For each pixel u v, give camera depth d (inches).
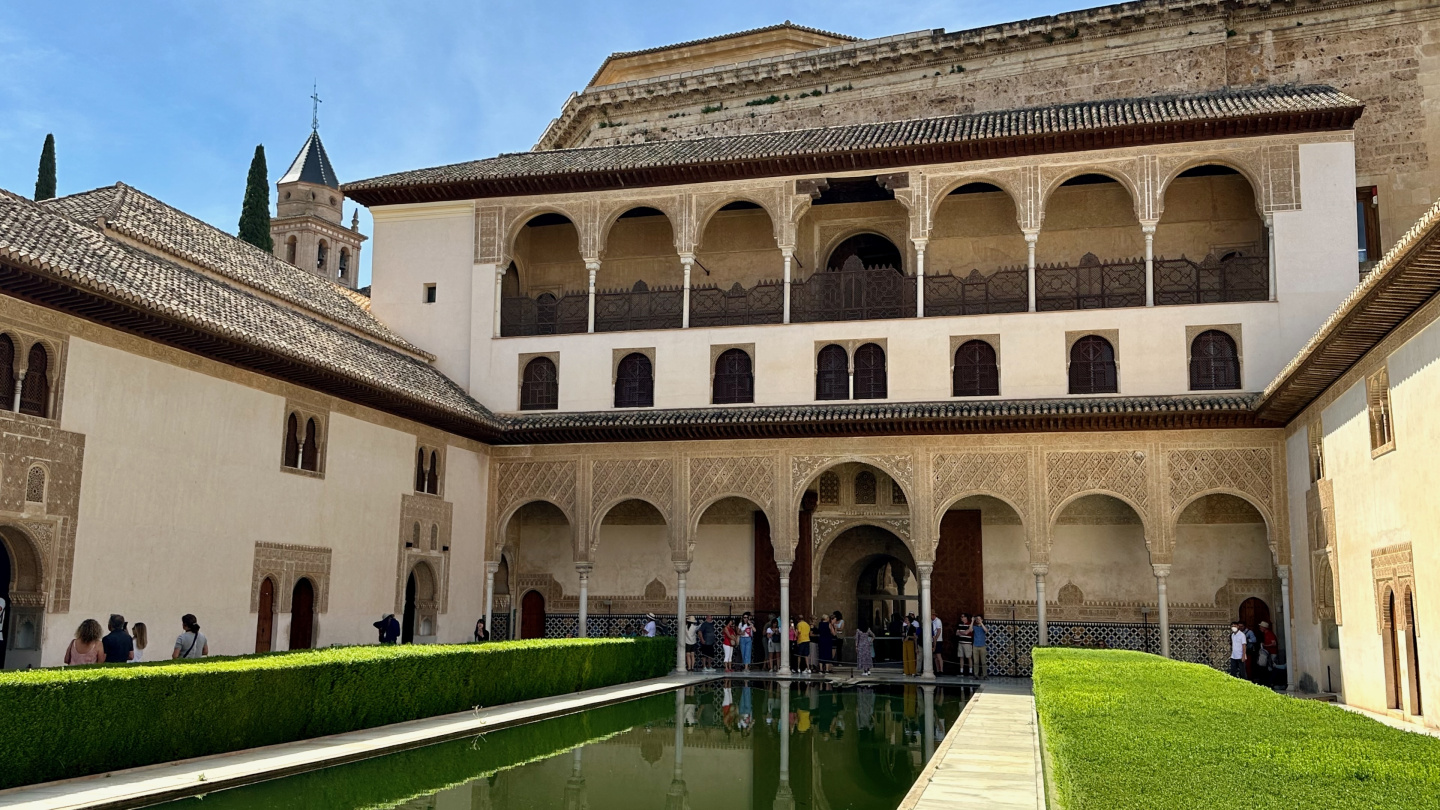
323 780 371.2
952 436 784.3
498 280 889.5
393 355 824.3
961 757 403.2
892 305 856.9
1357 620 573.3
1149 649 813.2
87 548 512.1
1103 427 756.0
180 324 538.3
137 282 546.0
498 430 829.8
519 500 864.3
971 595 847.7
